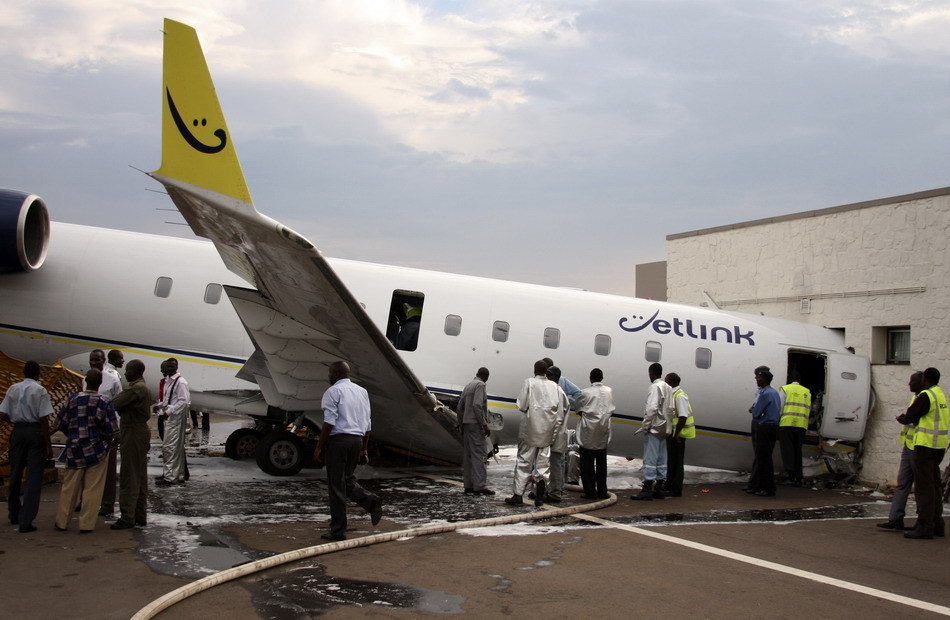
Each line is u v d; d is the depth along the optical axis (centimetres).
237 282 1276
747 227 1758
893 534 942
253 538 780
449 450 1320
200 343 1266
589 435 1115
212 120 774
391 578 657
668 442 1210
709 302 1596
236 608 562
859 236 1480
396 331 1362
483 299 1347
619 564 738
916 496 920
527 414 1037
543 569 709
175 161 782
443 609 582
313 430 1278
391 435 1304
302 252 808
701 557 780
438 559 730
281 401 1185
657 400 1155
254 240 836
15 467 791
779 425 1377
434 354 1320
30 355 1276
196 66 774
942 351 1312
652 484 1159
